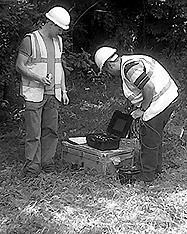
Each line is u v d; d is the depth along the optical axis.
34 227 4.95
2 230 4.89
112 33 12.05
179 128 8.16
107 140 6.29
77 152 6.44
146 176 6.01
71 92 10.32
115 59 5.76
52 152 6.29
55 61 5.98
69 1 10.55
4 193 5.57
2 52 7.77
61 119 8.52
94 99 10.11
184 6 10.75
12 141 7.44
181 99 9.92
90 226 4.98
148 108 5.75
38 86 5.87
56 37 6.00
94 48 12.09
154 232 4.93
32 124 5.90
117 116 6.55
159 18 11.27
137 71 5.61
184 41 11.41
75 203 5.45
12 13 7.18
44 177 5.99
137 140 6.80
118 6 12.09
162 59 11.51
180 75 10.91
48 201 5.45
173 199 5.62
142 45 12.03
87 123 8.45
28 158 5.98
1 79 7.85
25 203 5.38
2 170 6.23
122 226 5.01
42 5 8.35
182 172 6.45
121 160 6.32
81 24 11.84
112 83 10.99
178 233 4.95
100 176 6.11
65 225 4.99
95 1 11.11
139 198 5.59
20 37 7.65
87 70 10.97
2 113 8.33
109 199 5.58
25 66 5.79
